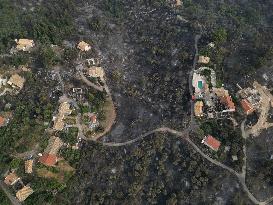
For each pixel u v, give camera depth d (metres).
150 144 138.25
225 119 140.00
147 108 146.12
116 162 136.75
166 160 136.12
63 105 143.75
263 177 132.75
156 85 150.12
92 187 133.62
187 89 146.50
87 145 139.38
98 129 141.75
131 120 144.25
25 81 148.88
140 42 163.25
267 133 139.62
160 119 142.88
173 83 148.88
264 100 144.12
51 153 135.25
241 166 133.88
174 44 158.25
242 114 140.88
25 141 137.12
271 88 146.62
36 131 138.88
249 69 148.50
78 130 141.75
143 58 158.25
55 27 161.62
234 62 151.62
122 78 153.00
